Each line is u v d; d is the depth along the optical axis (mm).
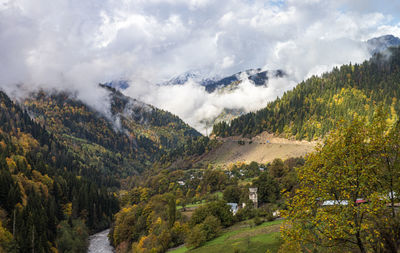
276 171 145750
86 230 142500
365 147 26719
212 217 93312
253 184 126500
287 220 29641
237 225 97500
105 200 174500
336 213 26281
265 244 64562
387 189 25984
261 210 105750
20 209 110625
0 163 133125
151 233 107750
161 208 132750
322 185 27844
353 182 27406
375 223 25203
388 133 26422
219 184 175125
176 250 89938
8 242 86812
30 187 133875
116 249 117312
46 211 120812
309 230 28078
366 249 27953
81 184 179625
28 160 166500
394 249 23375
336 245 27234
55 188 153250
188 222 104312
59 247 108375
